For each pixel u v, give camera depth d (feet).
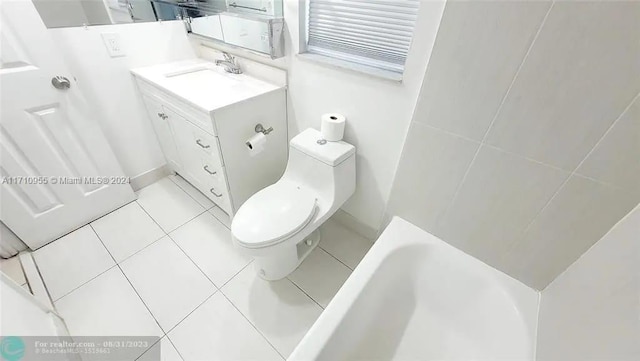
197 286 4.58
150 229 5.57
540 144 2.80
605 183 2.60
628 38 2.04
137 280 4.63
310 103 4.76
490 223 3.60
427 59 3.17
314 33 4.35
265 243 3.65
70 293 4.40
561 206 2.97
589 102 2.39
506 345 3.21
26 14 3.73
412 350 3.71
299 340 3.96
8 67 3.82
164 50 5.65
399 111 3.73
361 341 3.58
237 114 4.43
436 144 3.53
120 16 4.86
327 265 5.01
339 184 4.35
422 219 4.27
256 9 4.45
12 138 4.13
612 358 1.97
